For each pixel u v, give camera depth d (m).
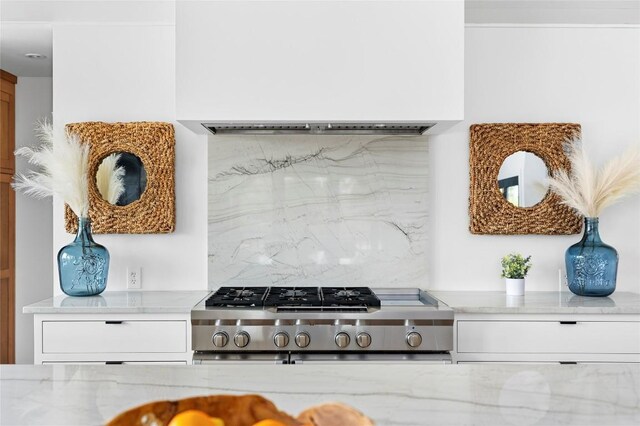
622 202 3.23
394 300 3.10
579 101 3.23
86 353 2.61
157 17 3.09
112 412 1.06
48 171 2.93
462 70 2.65
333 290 2.96
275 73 2.64
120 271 3.18
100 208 3.10
